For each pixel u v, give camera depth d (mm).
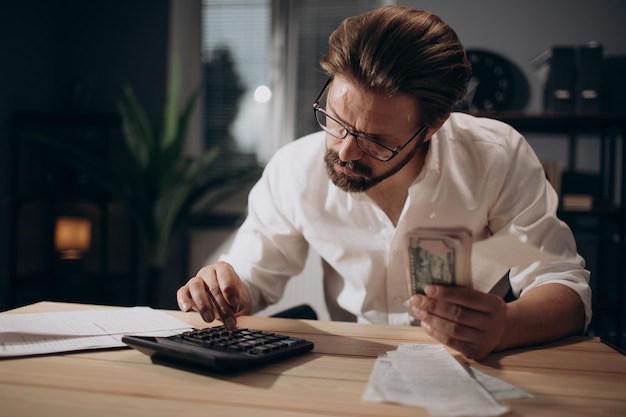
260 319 1016
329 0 3299
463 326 736
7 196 3043
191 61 3359
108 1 3357
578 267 1047
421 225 1204
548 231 1091
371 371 694
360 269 1277
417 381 637
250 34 3367
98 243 3193
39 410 551
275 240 1332
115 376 659
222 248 3279
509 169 1191
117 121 2971
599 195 2834
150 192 2678
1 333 775
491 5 2928
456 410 554
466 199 1188
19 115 3012
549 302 898
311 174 1292
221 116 3406
